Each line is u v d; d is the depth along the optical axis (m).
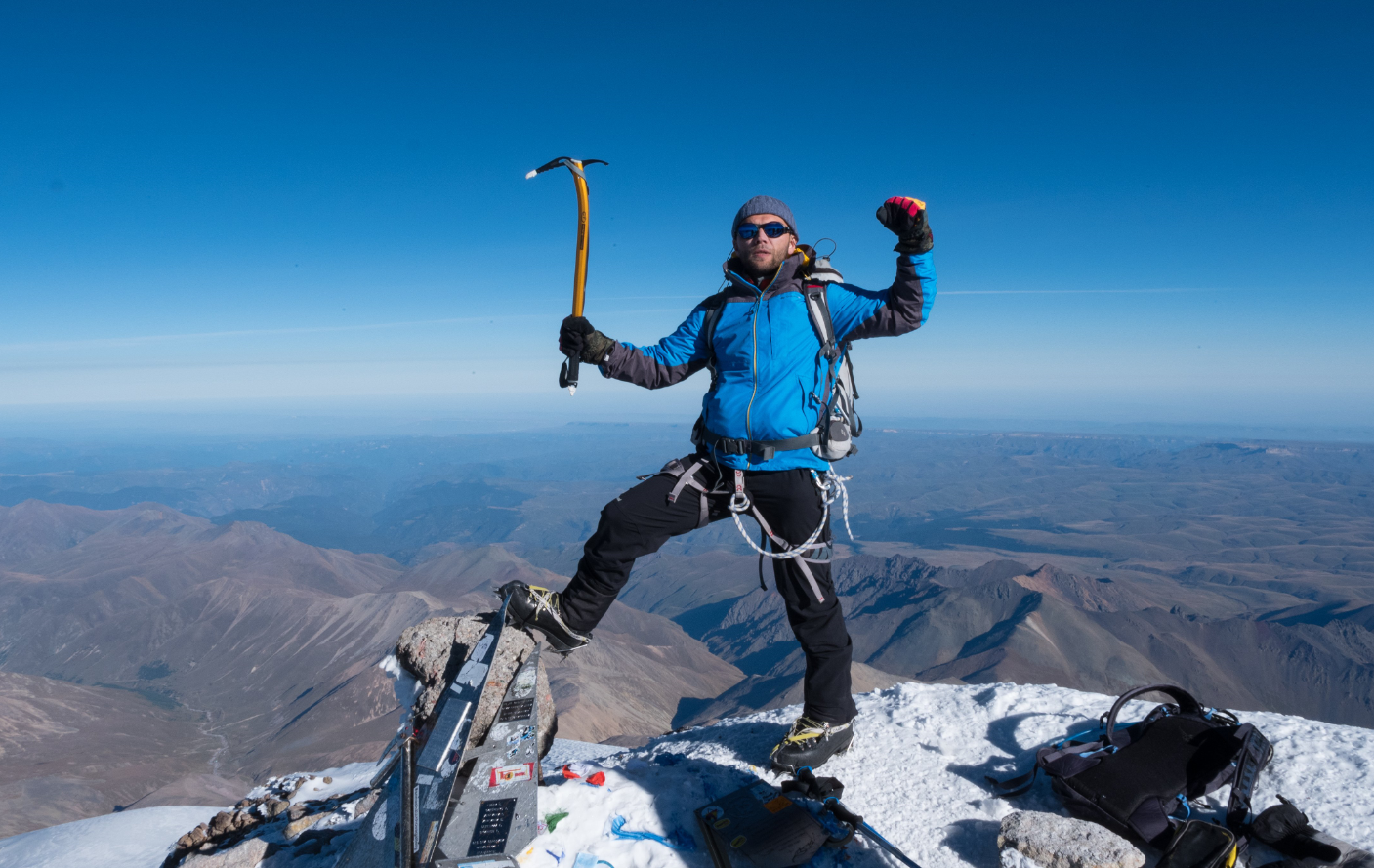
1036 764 3.58
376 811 3.35
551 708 4.46
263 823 5.23
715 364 3.67
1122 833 3.12
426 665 3.74
